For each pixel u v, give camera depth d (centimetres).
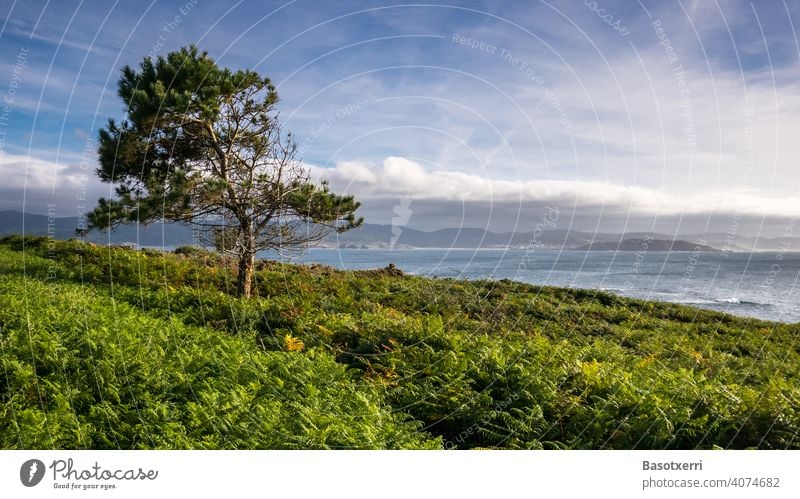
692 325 2102
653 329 1930
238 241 1695
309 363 1007
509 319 1830
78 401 725
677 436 731
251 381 873
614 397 834
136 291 1655
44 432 624
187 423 705
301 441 658
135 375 817
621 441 729
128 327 1073
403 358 1075
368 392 891
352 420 749
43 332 920
